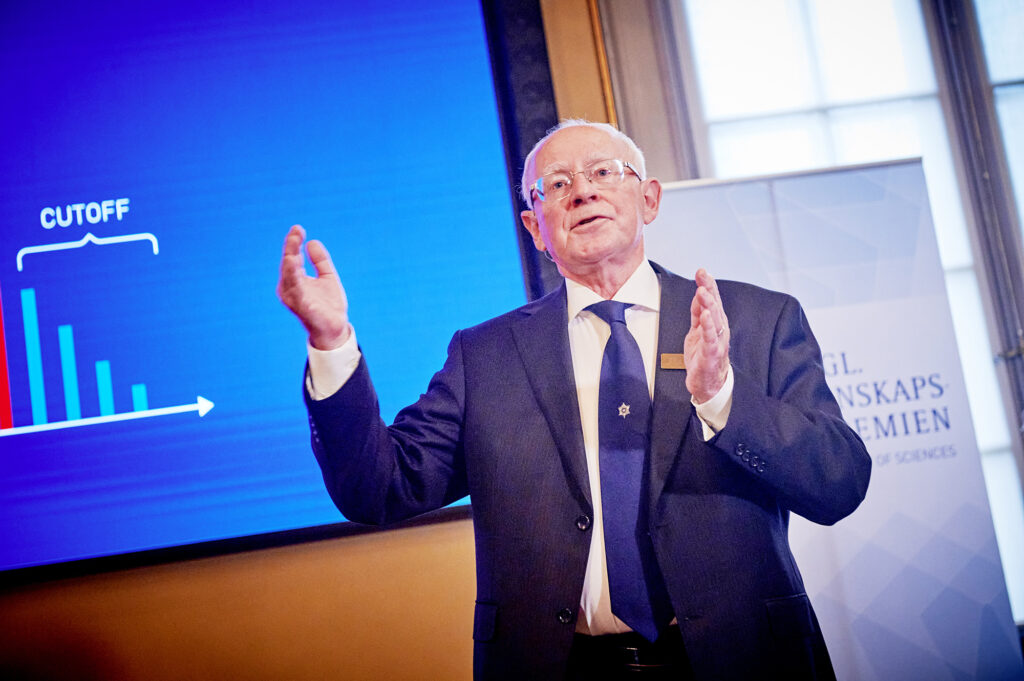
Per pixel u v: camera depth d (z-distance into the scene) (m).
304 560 2.10
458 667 2.05
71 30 2.26
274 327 2.14
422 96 2.24
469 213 2.18
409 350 2.12
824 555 2.06
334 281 1.36
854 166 2.23
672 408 1.43
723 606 1.31
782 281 2.16
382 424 1.43
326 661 2.05
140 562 2.03
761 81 2.56
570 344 1.56
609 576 1.36
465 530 2.11
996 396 2.45
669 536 1.35
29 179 2.20
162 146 2.21
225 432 2.09
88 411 2.10
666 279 1.60
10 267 2.17
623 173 1.61
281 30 2.26
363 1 2.28
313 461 2.09
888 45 2.61
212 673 2.04
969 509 2.09
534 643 1.33
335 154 2.20
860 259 2.19
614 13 2.54
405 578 2.09
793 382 1.47
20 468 2.08
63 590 2.07
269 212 2.18
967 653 2.02
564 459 1.43
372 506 1.43
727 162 2.51
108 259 2.17
